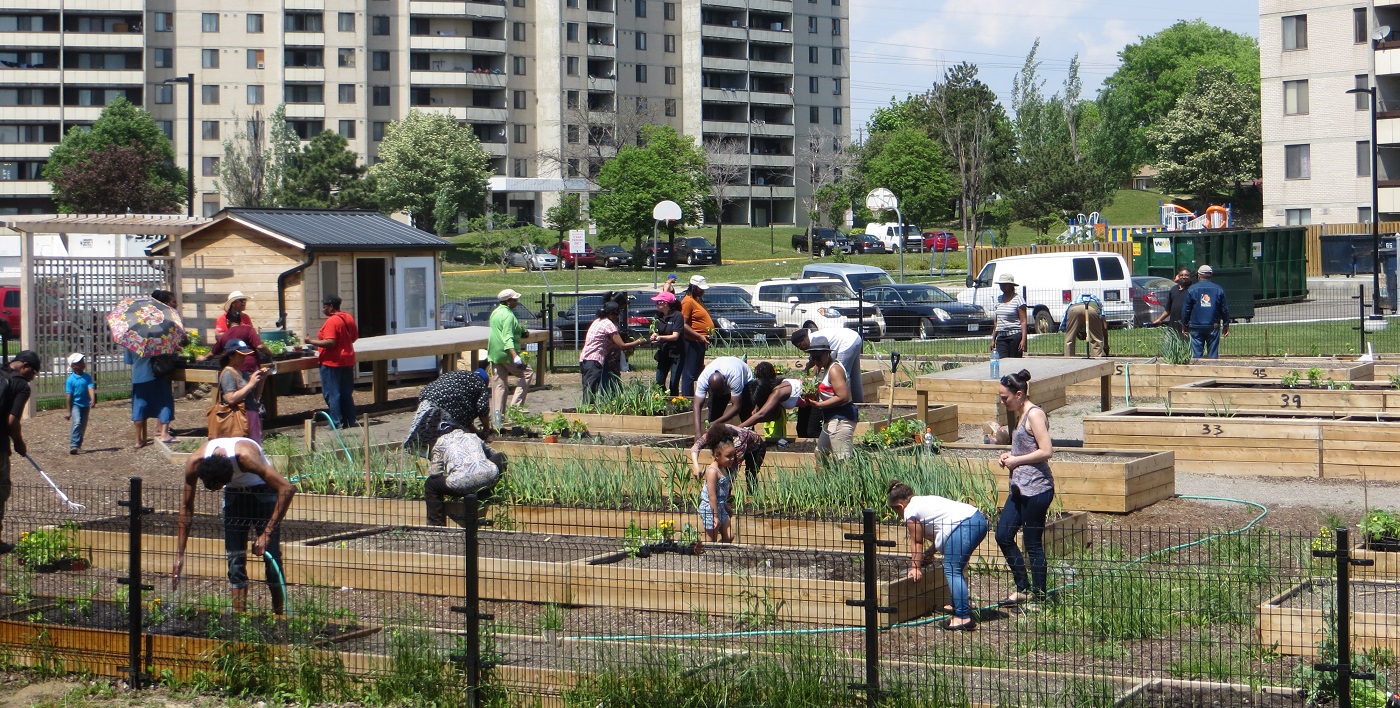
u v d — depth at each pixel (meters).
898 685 6.80
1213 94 96.94
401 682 7.68
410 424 18.23
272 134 80.81
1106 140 118.62
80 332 20.67
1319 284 47.72
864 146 105.69
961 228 102.12
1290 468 13.75
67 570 10.80
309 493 12.31
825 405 11.91
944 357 24.11
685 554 9.75
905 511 8.80
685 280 61.97
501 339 17.95
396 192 85.50
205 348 16.97
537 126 99.06
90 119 90.69
